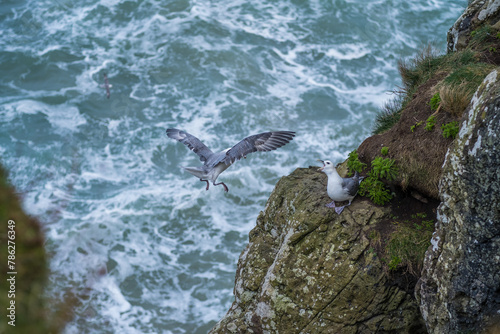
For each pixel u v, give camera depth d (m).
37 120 25.30
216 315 16.75
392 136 10.30
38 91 27.11
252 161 22.95
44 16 31.61
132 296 17.17
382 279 8.96
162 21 31.56
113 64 28.95
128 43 30.28
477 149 7.27
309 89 27.86
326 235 9.38
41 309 4.89
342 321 9.08
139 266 18.34
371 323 9.04
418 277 8.89
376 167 9.80
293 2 33.38
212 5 32.94
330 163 9.29
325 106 26.86
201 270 18.42
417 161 9.52
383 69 29.91
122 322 16.20
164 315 16.64
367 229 9.27
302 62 29.84
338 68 29.58
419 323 9.11
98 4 32.38
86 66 28.73
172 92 27.38
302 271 9.37
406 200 9.65
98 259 18.42
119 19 31.78
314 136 24.97
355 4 33.34
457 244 7.66
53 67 28.50
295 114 26.31
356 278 9.00
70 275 17.69
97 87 27.42
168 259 18.80
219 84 27.84
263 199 21.70
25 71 28.30
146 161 23.45
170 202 21.14
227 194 21.67
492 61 11.75
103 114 25.89
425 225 9.27
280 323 9.47
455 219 7.70
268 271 9.84
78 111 25.98
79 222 19.78
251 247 10.61
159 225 20.23
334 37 31.72
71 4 32.41
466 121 7.62
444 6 33.97
